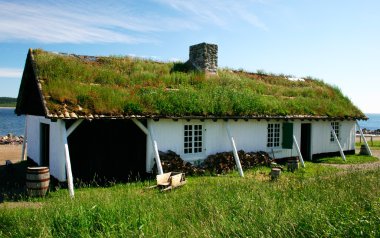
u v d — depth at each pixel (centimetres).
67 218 629
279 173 1293
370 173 1159
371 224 495
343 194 764
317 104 2072
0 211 771
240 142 1694
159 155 1397
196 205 754
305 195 795
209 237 513
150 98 1403
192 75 1780
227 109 1573
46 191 1066
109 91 1334
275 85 2180
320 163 1905
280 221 539
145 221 620
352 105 2356
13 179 1341
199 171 1447
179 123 1487
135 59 1897
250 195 808
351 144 2327
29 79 1644
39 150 1565
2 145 3011
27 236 596
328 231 481
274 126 1861
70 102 1210
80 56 1689
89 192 1066
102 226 604
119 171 1371
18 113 1975
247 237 500
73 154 1272
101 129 1338
